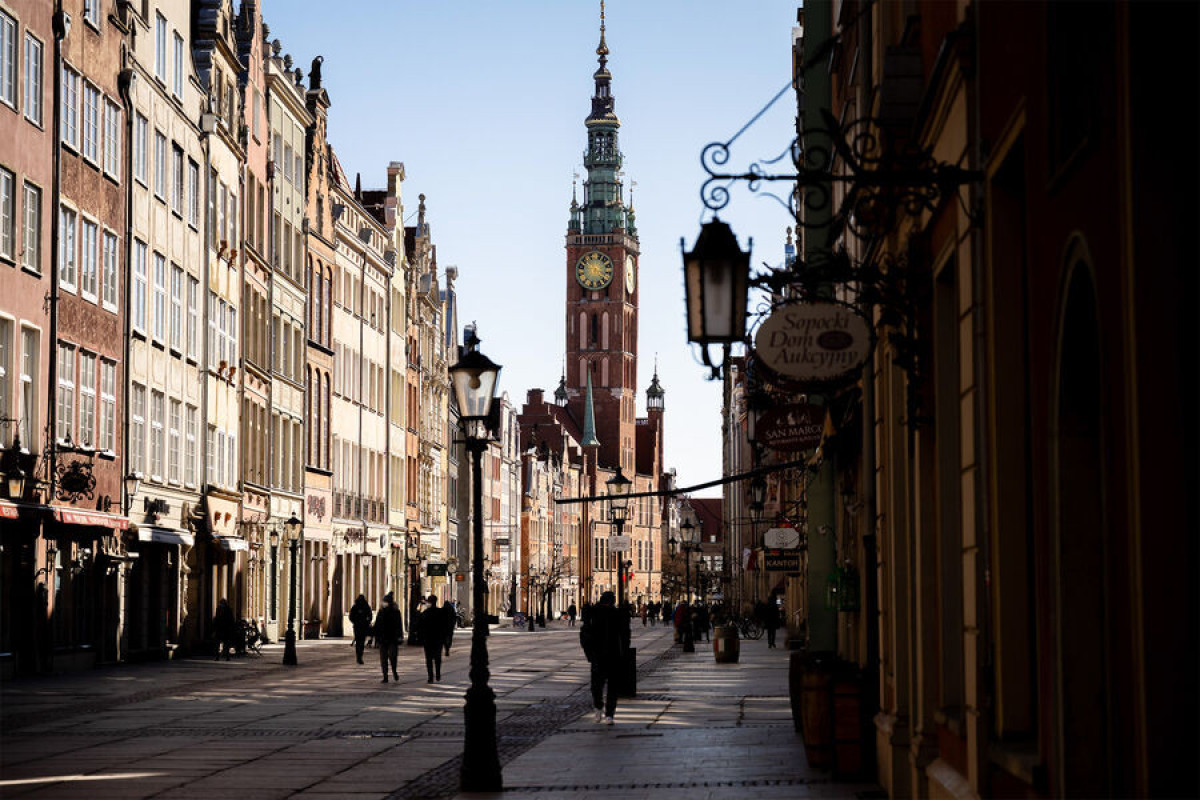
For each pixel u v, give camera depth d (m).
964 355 11.77
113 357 46.78
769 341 13.73
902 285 13.46
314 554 74.56
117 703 32.59
